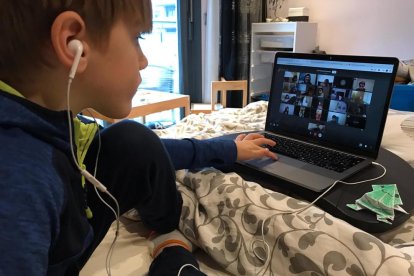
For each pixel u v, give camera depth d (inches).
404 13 108.0
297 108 43.0
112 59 17.3
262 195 28.2
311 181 31.2
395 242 27.4
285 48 120.5
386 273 20.9
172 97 83.9
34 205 13.2
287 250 24.1
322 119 40.5
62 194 15.1
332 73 39.6
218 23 123.0
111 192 26.9
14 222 12.5
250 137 39.6
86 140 24.3
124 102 18.9
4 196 12.7
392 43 112.6
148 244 30.0
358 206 27.3
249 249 25.8
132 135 27.4
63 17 14.9
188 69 126.3
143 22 18.1
